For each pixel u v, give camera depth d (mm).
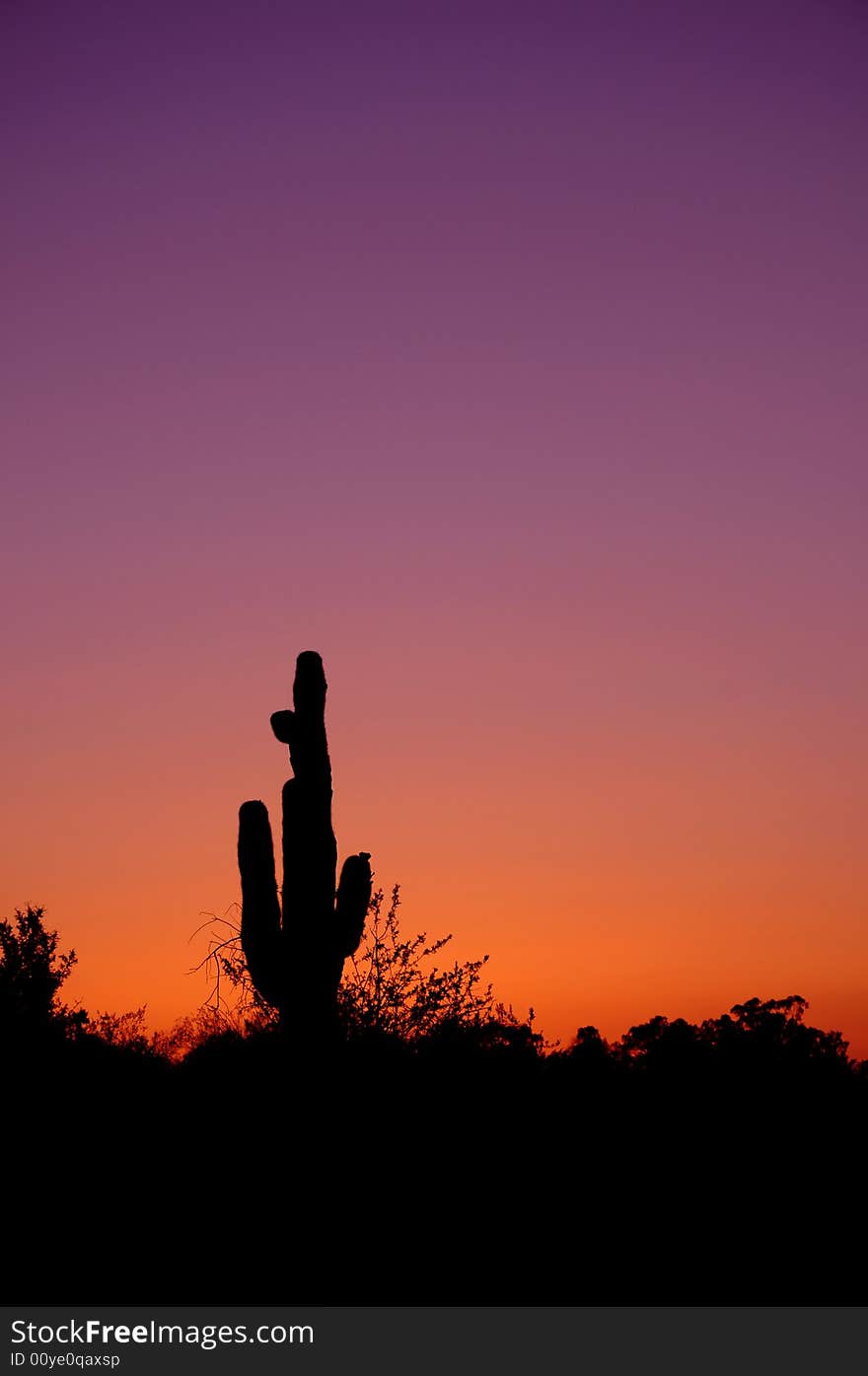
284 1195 20172
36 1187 20219
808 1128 24688
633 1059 34875
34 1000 32281
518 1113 23141
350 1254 19062
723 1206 20844
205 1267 18625
